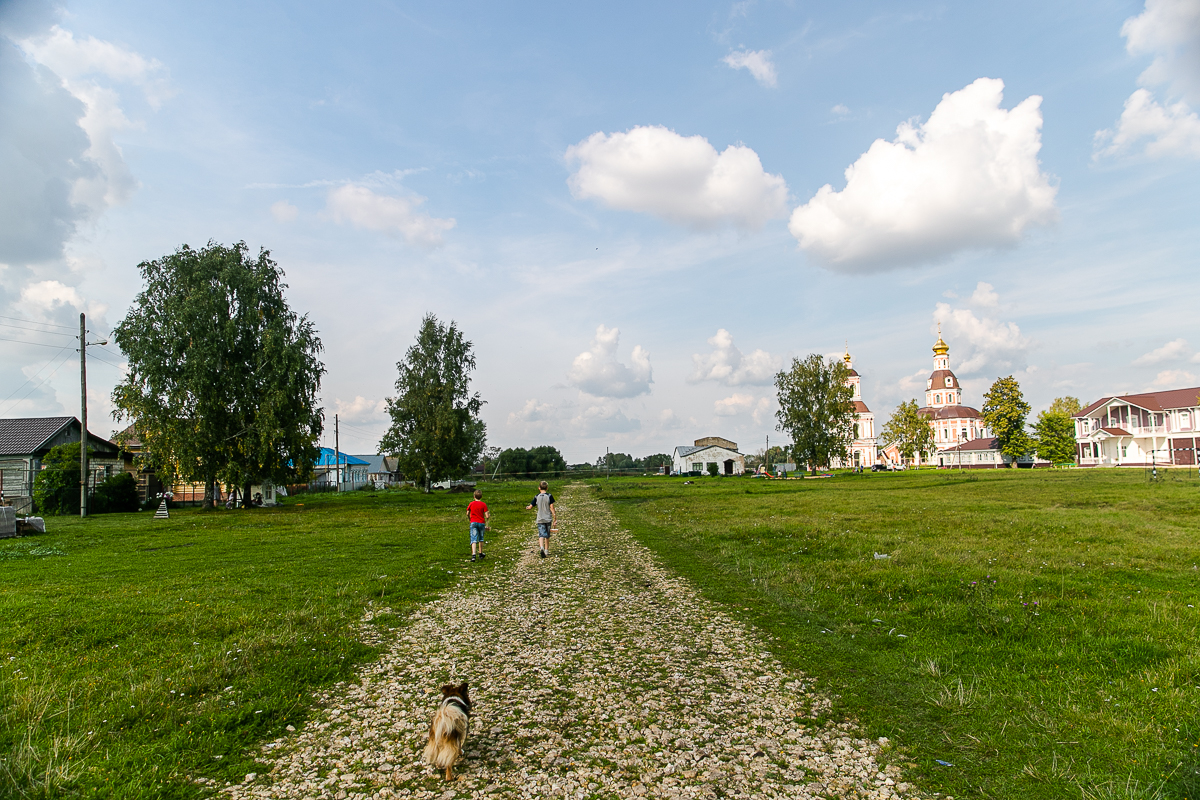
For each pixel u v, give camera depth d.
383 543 20.25
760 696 6.86
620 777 5.15
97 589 12.52
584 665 7.95
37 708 6.30
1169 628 8.41
